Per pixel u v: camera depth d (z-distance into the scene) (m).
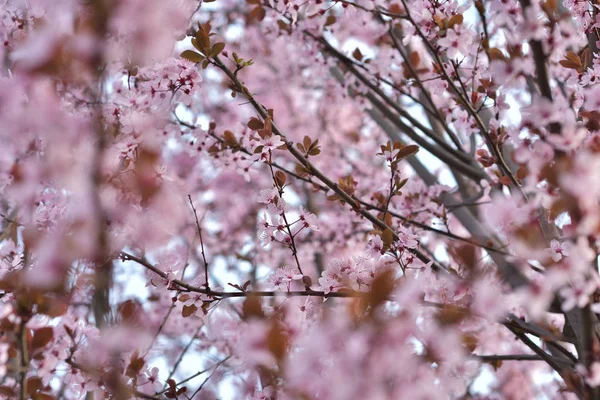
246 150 3.46
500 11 2.56
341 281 2.57
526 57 2.81
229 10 5.82
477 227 3.87
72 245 1.57
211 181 6.53
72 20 1.35
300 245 6.20
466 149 4.54
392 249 2.75
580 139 1.85
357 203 2.92
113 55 1.40
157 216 1.67
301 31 4.29
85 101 1.77
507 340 5.41
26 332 2.02
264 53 7.32
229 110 6.42
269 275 2.67
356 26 4.36
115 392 2.38
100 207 1.59
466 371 1.97
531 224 1.94
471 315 1.93
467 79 3.32
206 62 2.75
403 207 4.07
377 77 4.11
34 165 1.74
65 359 2.33
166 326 4.92
